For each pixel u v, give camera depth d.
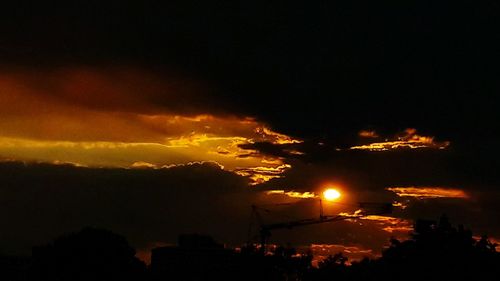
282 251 131.38
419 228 88.56
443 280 84.50
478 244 86.50
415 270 86.19
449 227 87.31
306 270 128.38
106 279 126.44
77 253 126.69
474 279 83.81
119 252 129.00
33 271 128.38
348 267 109.88
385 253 91.12
